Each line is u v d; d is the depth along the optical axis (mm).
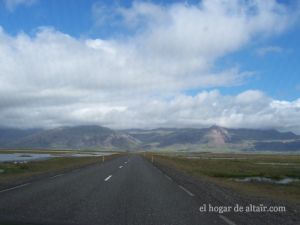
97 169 34812
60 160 62312
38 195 14695
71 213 10836
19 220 9539
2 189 16781
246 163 68750
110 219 10133
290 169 47469
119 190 17141
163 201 13844
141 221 9961
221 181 25938
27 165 41281
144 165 45469
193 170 40656
